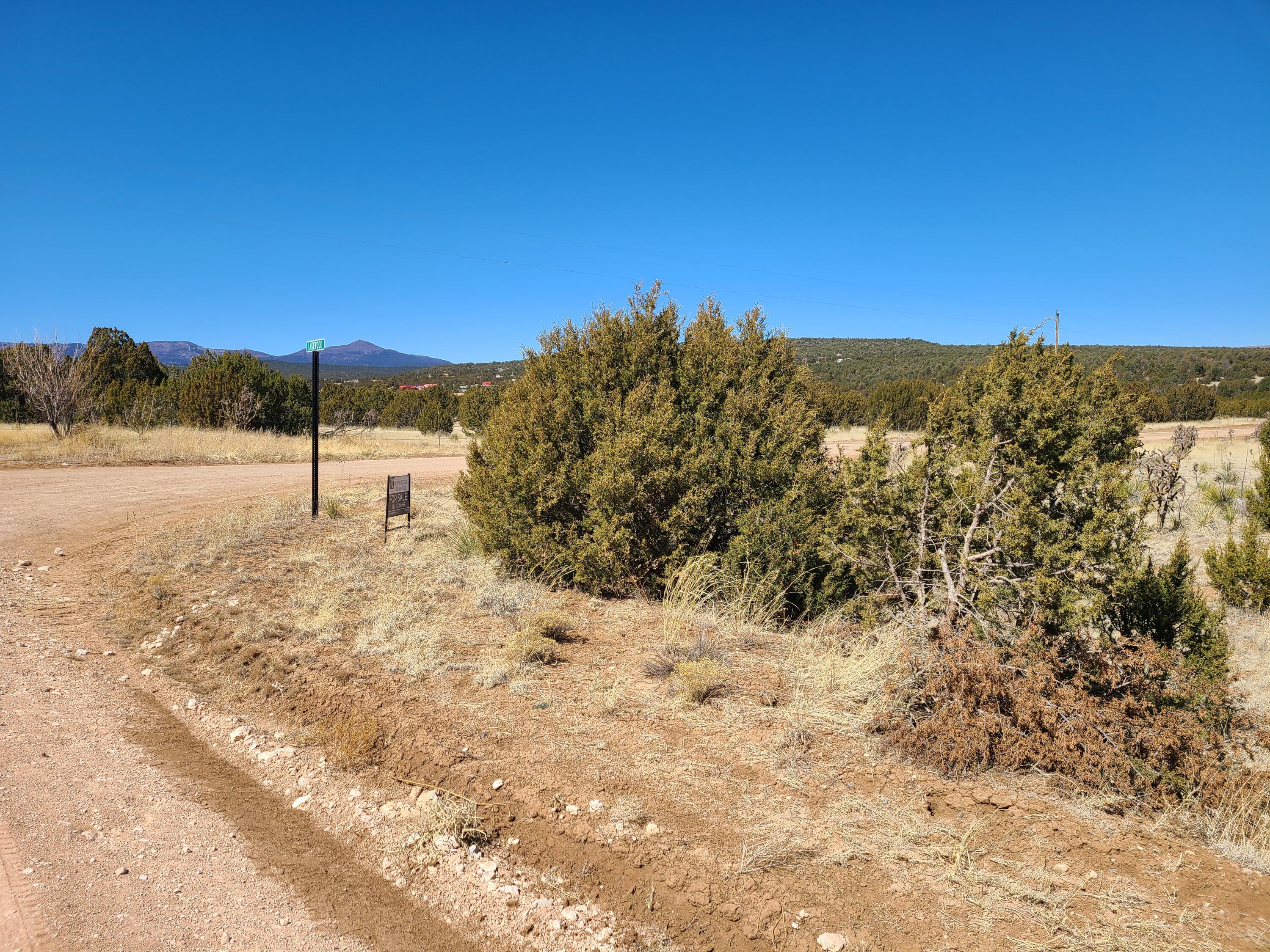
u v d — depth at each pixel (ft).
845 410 125.18
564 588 22.86
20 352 67.36
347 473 58.95
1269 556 25.22
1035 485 14.43
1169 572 15.35
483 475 25.57
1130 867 9.78
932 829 10.39
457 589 22.67
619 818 10.79
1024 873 9.51
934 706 13.02
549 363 24.93
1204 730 11.91
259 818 12.09
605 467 21.29
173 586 23.57
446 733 13.37
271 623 19.20
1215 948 8.23
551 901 9.85
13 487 44.04
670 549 21.76
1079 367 16.61
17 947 8.42
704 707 14.23
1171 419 146.00
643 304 24.22
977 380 17.37
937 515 16.15
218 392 85.56
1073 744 11.67
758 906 9.12
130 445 64.54
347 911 9.77
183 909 9.52
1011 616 14.38
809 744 12.84
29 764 13.01
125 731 15.05
